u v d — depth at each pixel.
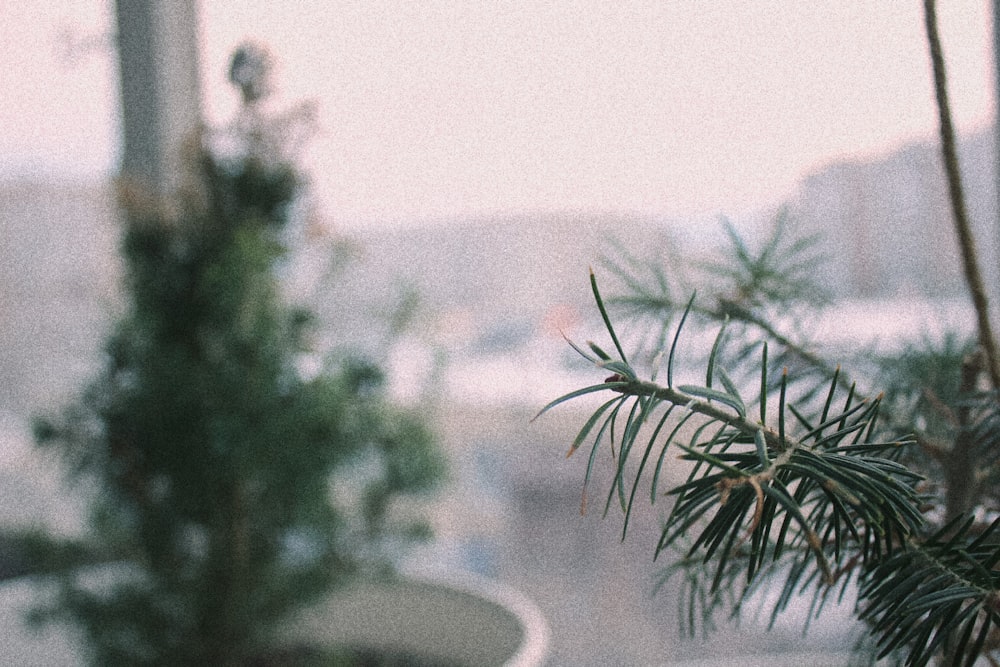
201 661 1.01
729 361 0.47
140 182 1.05
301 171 1.02
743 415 0.25
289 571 1.07
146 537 0.98
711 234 1.25
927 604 0.25
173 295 0.97
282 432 0.84
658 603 1.36
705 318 0.48
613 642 1.37
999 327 0.85
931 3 0.40
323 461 0.89
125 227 1.02
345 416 0.92
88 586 1.08
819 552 0.20
